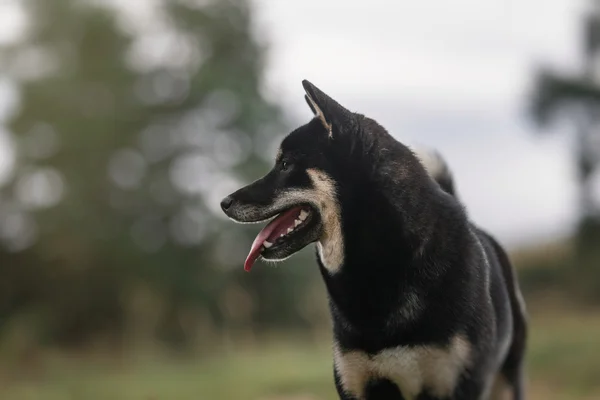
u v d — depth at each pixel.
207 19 20.08
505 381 4.83
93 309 18.66
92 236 18.33
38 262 18.92
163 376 11.70
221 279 18.91
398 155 4.05
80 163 18.88
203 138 19.38
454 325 3.88
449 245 3.94
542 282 19.50
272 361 12.45
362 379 4.05
